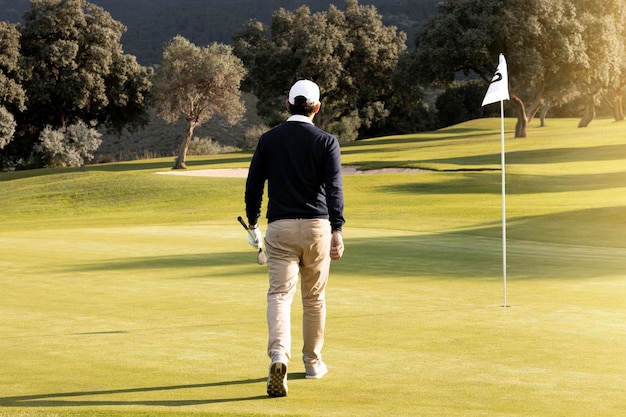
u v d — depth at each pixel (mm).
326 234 9711
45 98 138000
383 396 8617
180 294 17516
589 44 113188
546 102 152625
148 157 171125
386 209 51281
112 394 8711
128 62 148000
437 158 94562
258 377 9719
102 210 69125
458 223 40781
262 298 16859
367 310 15086
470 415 7621
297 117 9797
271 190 9734
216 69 96812
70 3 140125
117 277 20688
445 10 118625
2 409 7551
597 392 8773
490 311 14859
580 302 15938
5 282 19875
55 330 13273
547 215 41500
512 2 107812
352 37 151500
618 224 36500
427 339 12180
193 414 7301
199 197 71312
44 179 85062
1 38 132500
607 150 89000
